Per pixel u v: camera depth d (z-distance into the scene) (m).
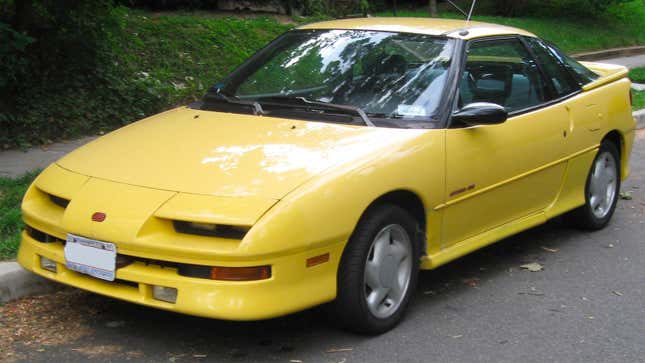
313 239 4.15
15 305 4.94
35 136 8.70
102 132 9.30
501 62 5.78
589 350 4.62
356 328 4.61
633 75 16.02
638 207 7.68
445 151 4.95
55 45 9.40
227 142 4.71
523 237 6.74
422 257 4.99
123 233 4.11
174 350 4.45
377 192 4.46
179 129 5.01
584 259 6.20
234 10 14.59
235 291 3.99
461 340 4.70
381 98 5.16
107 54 9.95
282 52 5.83
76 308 4.95
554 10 21.91
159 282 4.07
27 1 8.91
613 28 21.75
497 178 5.41
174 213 4.07
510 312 5.14
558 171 6.11
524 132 5.64
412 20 6.03
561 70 6.37
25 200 4.70
